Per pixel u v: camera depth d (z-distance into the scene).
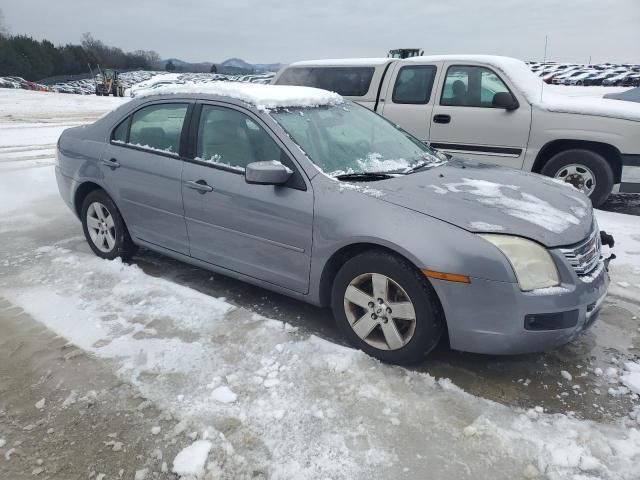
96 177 4.50
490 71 6.44
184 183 3.81
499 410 2.68
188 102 3.94
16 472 2.33
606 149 6.02
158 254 4.87
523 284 2.68
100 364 3.08
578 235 2.86
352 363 3.05
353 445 2.45
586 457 2.33
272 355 3.14
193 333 3.40
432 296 2.86
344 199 3.09
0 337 3.40
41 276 4.34
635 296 3.98
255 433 2.52
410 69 6.96
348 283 3.12
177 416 2.64
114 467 2.35
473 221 2.80
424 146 4.27
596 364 3.09
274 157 3.41
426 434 2.51
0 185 7.79
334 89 7.49
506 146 6.32
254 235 3.49
